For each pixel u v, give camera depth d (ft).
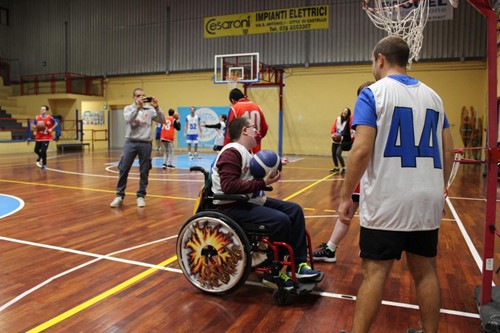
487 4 8.55
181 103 66.59
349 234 16.61
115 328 8.91
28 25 76.43
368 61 55.36
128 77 70.03
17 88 78.02
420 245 7.56
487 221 9.04
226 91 63.41
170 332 8.77
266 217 10.25
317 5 57.26
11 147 58.34
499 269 11.96
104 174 34.91
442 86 52.08
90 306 9.95
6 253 13.80
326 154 58.65
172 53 66.39
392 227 7.15
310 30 57.93
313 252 13.65
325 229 17.30
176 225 17.66
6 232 16.38
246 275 10.12
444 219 19.38
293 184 30.07
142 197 21.59
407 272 12.37
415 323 9.20
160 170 38.60
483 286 9.14
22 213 19.74
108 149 69.36
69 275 11.91
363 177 7.57
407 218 7.14
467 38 50.72
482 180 33.94
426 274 7.68
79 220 18.43
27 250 14.15
